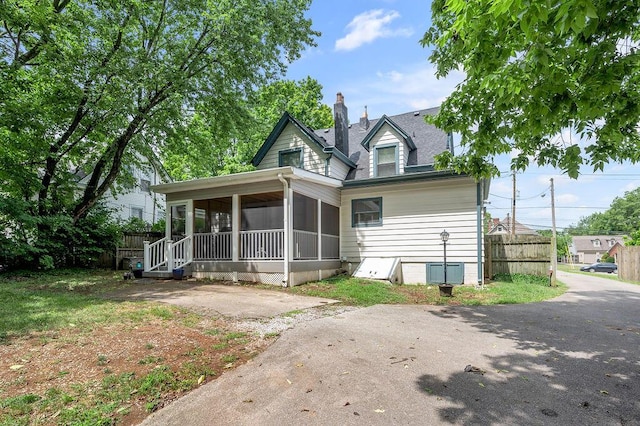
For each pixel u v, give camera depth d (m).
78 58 10.45
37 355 3.71
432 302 7.88
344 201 12.76
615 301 8.51
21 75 10.34
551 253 11.16
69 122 11.67
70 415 2.61
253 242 10.05
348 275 11.78
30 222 10.52
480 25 3.26
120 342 4.17
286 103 21.28
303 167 13.20
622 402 3.00
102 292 7.88
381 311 6.57
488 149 5.04
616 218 65.12
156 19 12.02
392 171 12.41
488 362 3.89
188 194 10.99
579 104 3.30
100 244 13.30
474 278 10.55
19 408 2.66
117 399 2.87
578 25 2.38
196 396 3.00
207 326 5.02
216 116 13.24
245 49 11.91
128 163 14.31
